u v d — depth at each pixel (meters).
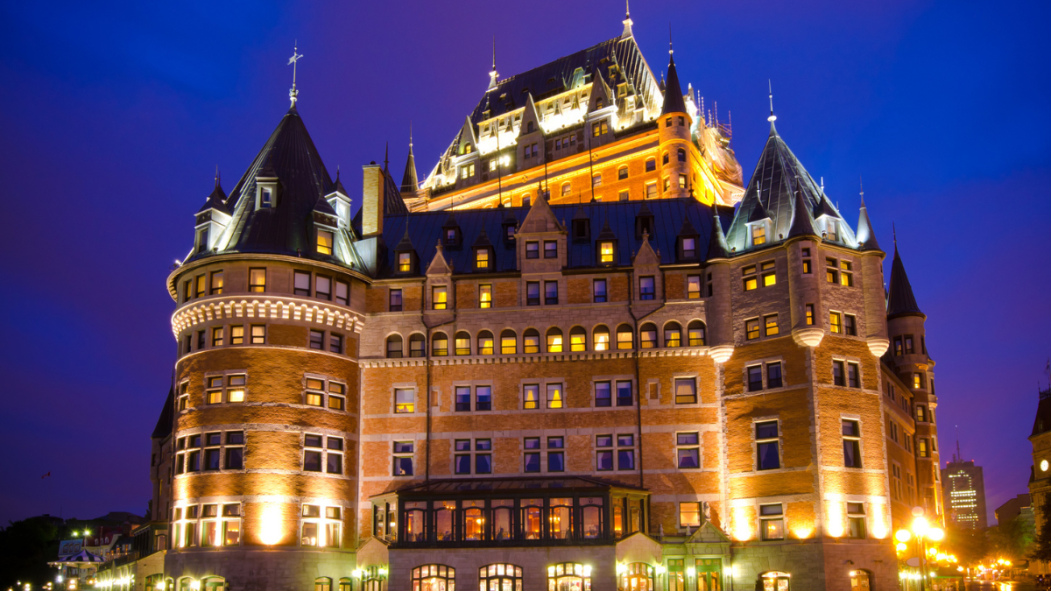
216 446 56.31
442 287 63.56
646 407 59.91
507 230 66.56
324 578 56.69
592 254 64.50
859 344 58.34
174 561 55.47
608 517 53.97
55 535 158.62
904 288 86.75
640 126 105.31
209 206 60.72
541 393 60.97
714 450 58.78
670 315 61.31
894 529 63.75
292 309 58.62
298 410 57.72
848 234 60.59
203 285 59.28
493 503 54.81
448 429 60.88
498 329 62.31
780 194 61.84
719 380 59.88
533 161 112.75
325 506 57.66
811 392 55.62
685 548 55.62
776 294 58.41
